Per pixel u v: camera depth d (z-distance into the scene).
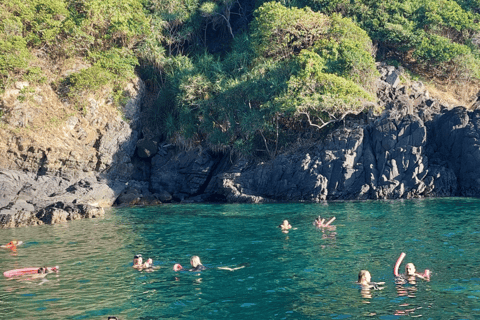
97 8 37.03
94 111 35.50
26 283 11.60
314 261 12.91
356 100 31.67
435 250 13.77
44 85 34.88
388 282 10.55
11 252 16.20
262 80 35.50
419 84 37.94
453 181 30.61
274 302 9.37
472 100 39.66
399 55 42.19
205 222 22.25
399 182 30.22
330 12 42.03
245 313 8.76
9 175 29.34
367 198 30.39
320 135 34.62
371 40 39.31
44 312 9.20
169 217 24.80
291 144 35.28
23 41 34.09
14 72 33.06
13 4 35.16
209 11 43.53
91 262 13.95
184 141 37.62
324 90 32.41
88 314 8.99
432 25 41.41
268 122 34.88
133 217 25.34
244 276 11.53
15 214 24.45
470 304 8.84
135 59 39.03
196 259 12.49
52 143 32.34
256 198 31.48
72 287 11.05
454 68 40.06
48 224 24.05
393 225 18.89
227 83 36.66
